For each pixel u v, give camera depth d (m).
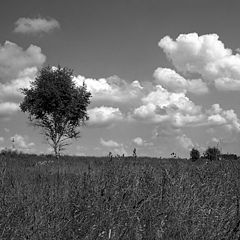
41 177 9.26
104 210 5.48
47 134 58.22
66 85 57.62
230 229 5.23
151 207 5.64
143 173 7.32
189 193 6.50
